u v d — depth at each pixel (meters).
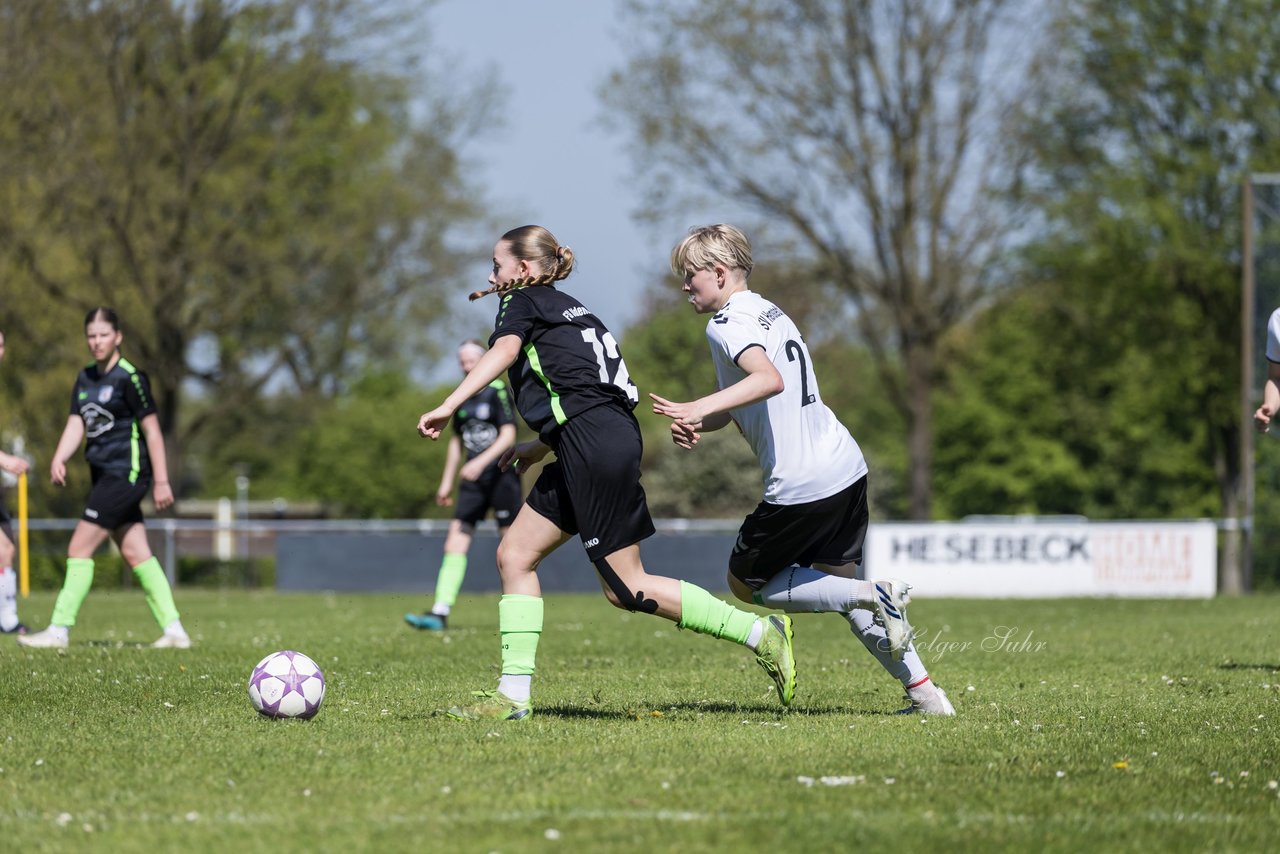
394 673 31.70
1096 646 41.50
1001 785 17.50
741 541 23.62
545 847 14.25
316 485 198.75
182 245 123.38
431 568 89.19
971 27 119.56
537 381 23.06
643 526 23.00
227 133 124.69
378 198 134.62
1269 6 121.25
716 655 37.66
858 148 121.00
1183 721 23.55
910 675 24.41
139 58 120.38
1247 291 91.69
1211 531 86.69
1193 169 126.00
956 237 123.50
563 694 27.91
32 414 123.19
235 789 17.14
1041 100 121.31
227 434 176.38
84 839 14.69
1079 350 147.12
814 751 19.88
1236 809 16.34
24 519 83.75
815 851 14.23
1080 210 125.75
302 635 44.75
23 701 26.06
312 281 137.88
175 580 95.44
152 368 125.12
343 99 134.62
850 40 118.81
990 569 87.81
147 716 23.84
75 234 119.25
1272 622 54.72
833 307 127.81
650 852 14.09
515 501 49.16
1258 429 32.34
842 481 23.14
